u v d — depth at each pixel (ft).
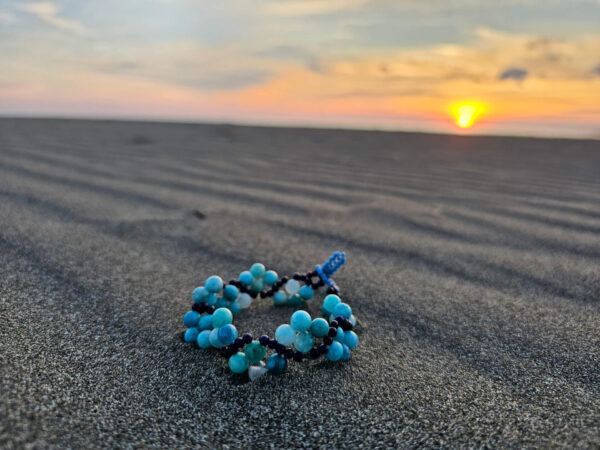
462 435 0.46
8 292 0.69
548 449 0.44
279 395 0.53
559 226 1.24
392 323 0.71
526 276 0.90
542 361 0.60
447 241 1.12
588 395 0.53
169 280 0.82
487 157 2.70
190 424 0.47
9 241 0.89
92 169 1.76
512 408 0.51
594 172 2.16
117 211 1.20
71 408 0.45
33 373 0.50
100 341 0.60
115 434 0.43
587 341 0.65
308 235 1.13
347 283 0.86
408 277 0.89
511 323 0.71
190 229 1.12
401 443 0.45
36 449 0.38
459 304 0.78
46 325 0.61
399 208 1.41
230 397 0.52
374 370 0.58
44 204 1.19
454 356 0.62
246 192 1.55
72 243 0.93
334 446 0.45
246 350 0.55
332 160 2.40
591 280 0.88
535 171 2.18
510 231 1.19
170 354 0.59
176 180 1.68
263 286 0.75
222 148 2.73
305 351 0.57
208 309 0.66
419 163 2.39
